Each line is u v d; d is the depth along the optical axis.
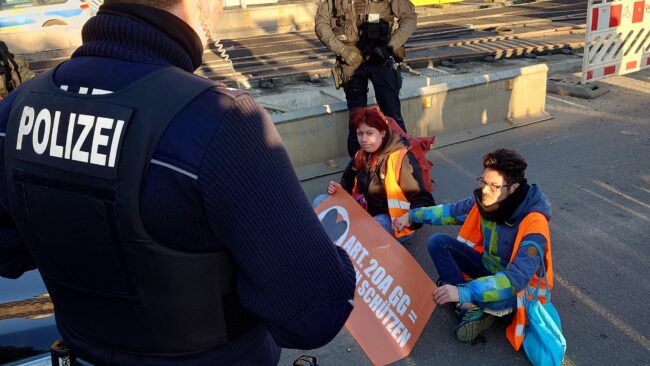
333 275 1.06
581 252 3.81
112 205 0.94
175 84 0.97
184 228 0.96
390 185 3.64
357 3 5.02
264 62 10.49
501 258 2.93
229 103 0.97
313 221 1.05
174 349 1.07
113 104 0.96
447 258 3.13
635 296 3.31
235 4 14.83
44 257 1.09
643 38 7.97
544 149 5.73
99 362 1.15
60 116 1.00
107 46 1.03
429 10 16.92
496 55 10.07
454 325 3.16
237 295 1.08
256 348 1.15
